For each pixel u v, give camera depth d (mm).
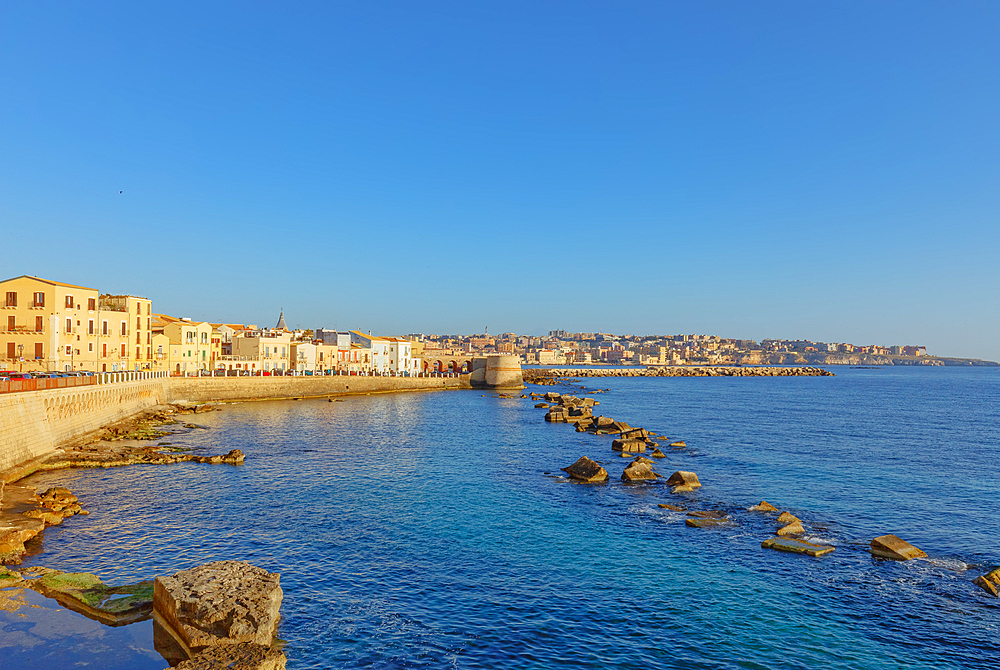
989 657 21688
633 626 23672
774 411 119375
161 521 35500
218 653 18469
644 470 50156
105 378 70500
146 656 19297
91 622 21406
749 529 36312
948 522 38875
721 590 27188
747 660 21328
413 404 123562
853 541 34438
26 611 22000
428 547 32281
